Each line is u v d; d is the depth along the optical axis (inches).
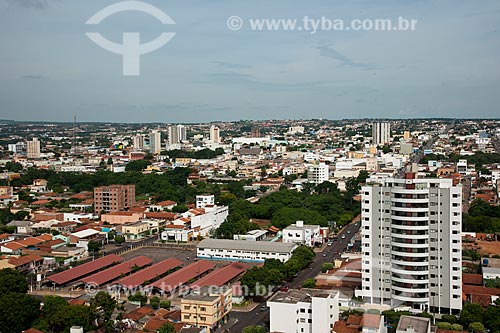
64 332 7519.7
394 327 7628.0
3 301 7687.0
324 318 7273.6
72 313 7682.1
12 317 7514.8
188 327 7377.0
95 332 7795.3
